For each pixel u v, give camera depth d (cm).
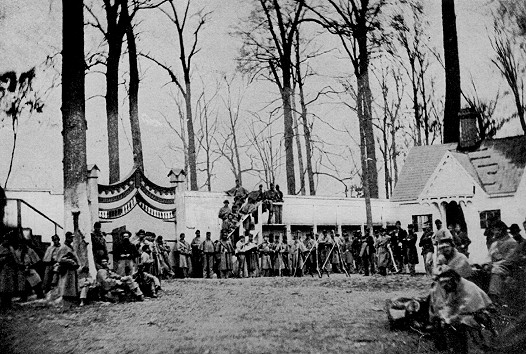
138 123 2180
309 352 904
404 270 2141
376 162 2500
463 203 2138
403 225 2481
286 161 2341
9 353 1007
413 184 2480
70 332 1081
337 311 1219
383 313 1186
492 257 1161
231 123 2238
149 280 1484
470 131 2239
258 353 909
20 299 1410
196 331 1059
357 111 2372
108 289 1411
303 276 2108
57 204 2053
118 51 2141
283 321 1125
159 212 2248
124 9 2122
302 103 2309
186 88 2167
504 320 1047
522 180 2056
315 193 2552
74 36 1608
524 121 2150
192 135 2194
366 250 2116
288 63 2241
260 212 2300
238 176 2303
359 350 915
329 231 2402
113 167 2178
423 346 937
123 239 1647
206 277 2077
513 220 2066
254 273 2102
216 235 2327
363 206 2586
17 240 1434
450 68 2242
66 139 1585
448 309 920
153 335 1039
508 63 2134
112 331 1079
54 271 1371
